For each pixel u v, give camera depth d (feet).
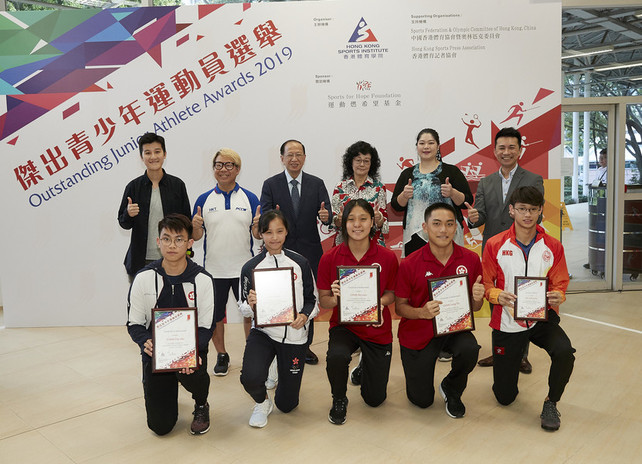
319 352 12.51
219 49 14.30
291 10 14.21
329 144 14.56
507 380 8.99
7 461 7.65
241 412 9.24
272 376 10.34
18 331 14.66
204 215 11.22
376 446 7.89
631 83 17.19
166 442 8.16
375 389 9.02
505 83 14.39
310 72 14.37
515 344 8.84
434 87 14.39
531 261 8.89
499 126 14.49
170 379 8.14
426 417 8.85
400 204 11.57
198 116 14.48
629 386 10.03
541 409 9.09
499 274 9.11
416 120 14.48
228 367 11.38
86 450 7.95
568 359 8.09
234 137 14.56
